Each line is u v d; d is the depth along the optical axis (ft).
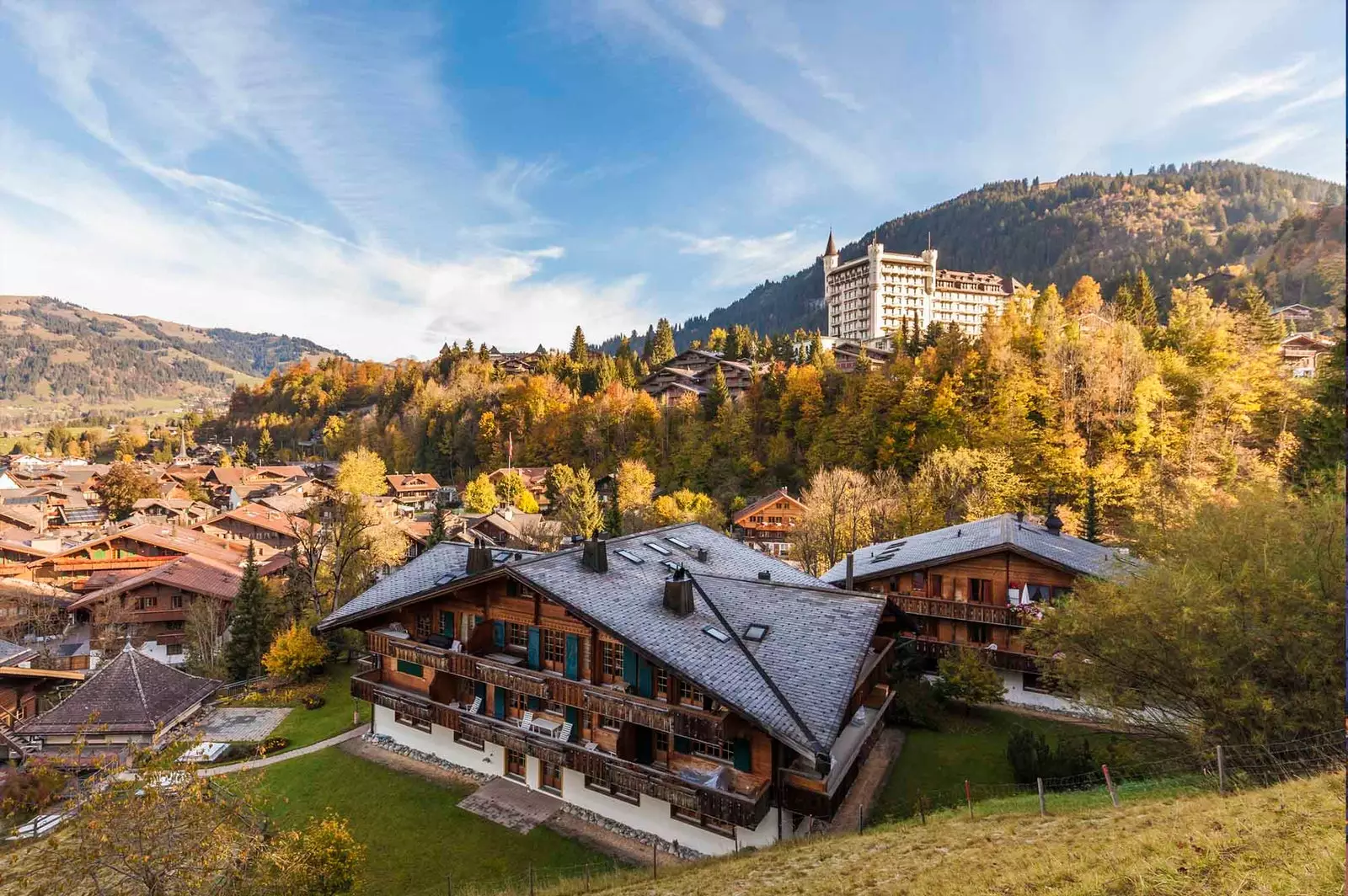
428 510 421.18
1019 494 202.59
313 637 144.97
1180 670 67.41
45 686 143.54
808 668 72.28
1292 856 36.17
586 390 551.59
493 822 83.25
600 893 64.34
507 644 91.35
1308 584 60.29
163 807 53.47
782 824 70.64
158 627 202.28
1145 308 328.29
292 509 366.84
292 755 105.50
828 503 206.90
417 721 102.83
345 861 62.28
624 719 74.49
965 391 256.73
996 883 44.27
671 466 368.27
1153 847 42.91
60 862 51.90
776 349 526.57
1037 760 82.69
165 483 481.87
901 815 78.54
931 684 113.29
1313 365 237.66
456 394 579.89
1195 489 163.63
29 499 400.88
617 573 87.20
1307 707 58.80
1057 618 78.33
